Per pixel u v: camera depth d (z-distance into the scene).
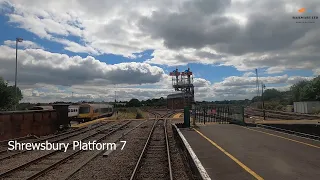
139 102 151.38
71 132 29.20
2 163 13.41
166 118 51.88
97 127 34.91
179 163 12.60
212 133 18.92
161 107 134.62
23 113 24.30
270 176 7.84
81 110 51.00
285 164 9.13
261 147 12.56
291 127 18.97
